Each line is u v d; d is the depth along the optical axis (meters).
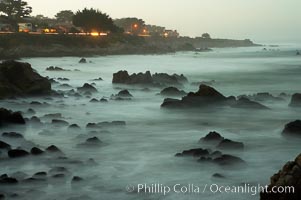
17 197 13.01
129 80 43.47
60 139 20.44
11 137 19.67
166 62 89.56
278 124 24.34
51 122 23.67
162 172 15.46
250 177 14.80
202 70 68.12
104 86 42.81
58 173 14.99
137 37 148.75
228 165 15.73
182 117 26.56
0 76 32.16
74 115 27.31
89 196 13.12
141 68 71.88
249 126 23.91
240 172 15.34
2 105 29.17
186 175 15.07
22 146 18.61
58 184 14.17
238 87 44.25
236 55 128.12
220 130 22.92
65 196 13.20
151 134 21.83
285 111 28.33
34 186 13.94
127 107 30.47
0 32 112.88
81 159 17.14
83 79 50.72
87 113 27.84
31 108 28.75
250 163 16.38
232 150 18.22
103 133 21.59
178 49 170.00
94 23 136.50
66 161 16.72
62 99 33.28
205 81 48.59
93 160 16.66
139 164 16.47
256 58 108.62
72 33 133.75
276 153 17.91
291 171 11.14
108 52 119.38
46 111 28.48
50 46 107.19
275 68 70.94
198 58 108.38
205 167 15.76
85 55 110.38
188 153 17.09
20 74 33.59
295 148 18.77
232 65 80.50
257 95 33.00
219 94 30.06
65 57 103.44
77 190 13.70
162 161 16.75
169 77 44.22
